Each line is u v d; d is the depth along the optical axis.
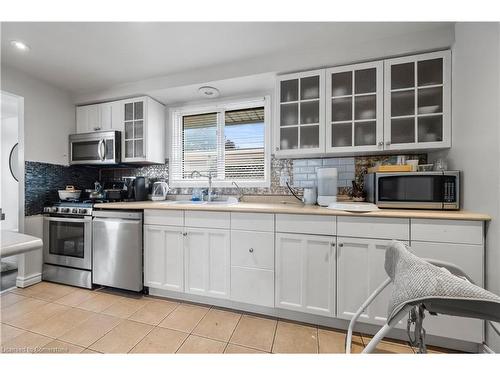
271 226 1.73
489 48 1.30
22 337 1.53
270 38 1.78
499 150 1.24
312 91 1.97
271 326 1.67
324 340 1.52
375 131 1.82
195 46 1.88
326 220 1.61
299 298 1.67
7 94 2.20
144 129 2.53
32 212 2.38
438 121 1.70
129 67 2.21
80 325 1.67
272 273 1.73
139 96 2.56
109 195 2.45
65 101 2.71
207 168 2.74
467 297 0.59
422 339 0.80
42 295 2.12
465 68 1.50
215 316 1.79
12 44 1.84
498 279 1.24
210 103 2.66
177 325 1.67
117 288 2.24
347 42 1.82
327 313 1.61
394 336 1.52
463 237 1.36
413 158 2.04
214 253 1.88
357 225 1.54
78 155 2.70
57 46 1.87
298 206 1.96
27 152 2.35
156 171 2.90
